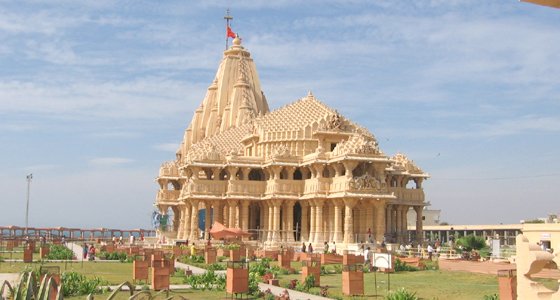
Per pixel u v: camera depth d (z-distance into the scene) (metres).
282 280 55.03
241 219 112.62
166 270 44.50
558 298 21.08
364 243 94.19
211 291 45.62
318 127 113.06
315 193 103.00
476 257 72.88
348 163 98.31
